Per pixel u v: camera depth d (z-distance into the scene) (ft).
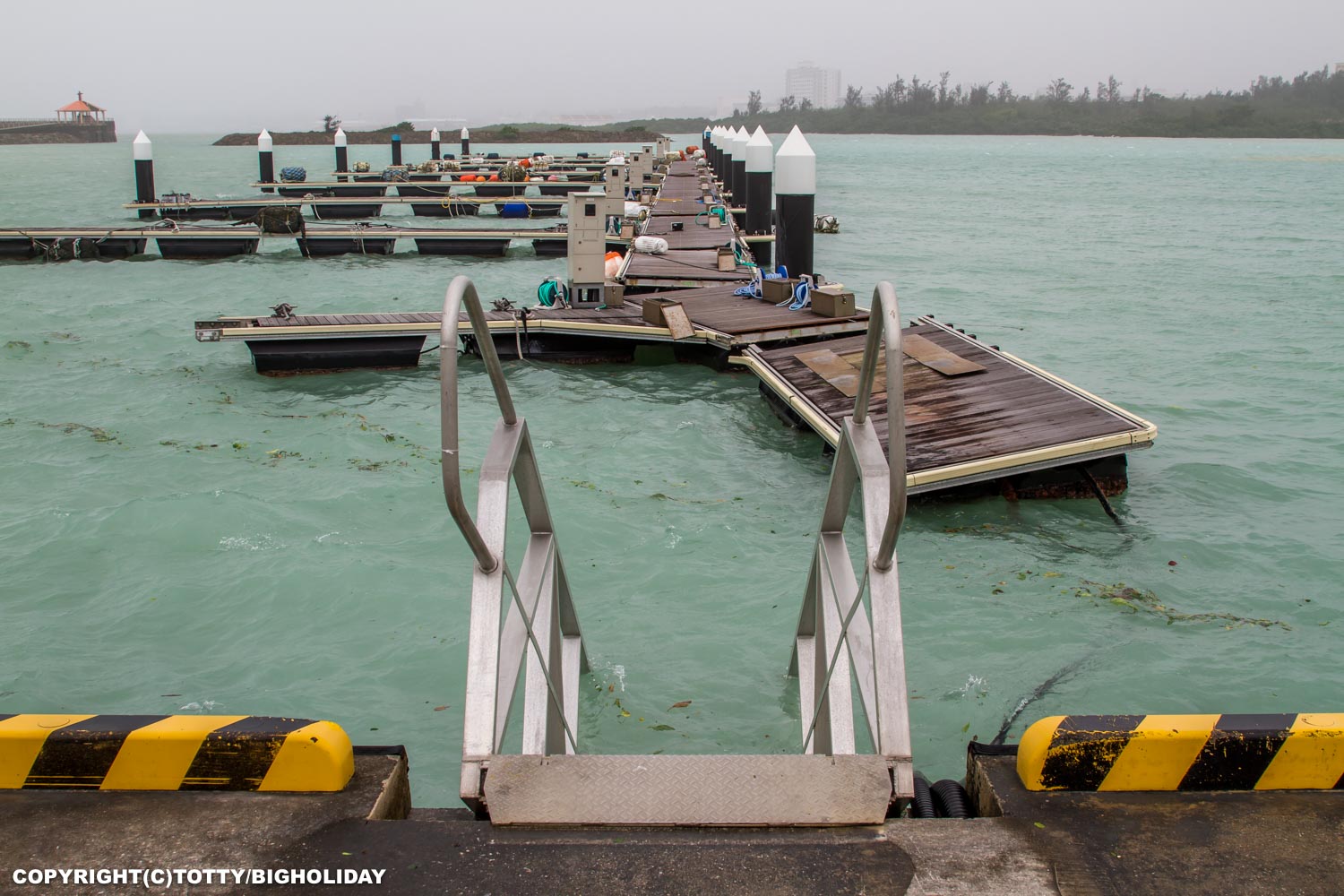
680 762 9.78
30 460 33.50
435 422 38.52
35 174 207.41
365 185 132.57
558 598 16.72
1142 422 30.01
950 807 10.18
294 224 85.76
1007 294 68.54
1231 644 21.95
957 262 83.87
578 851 8.73
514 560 26.08
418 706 19.83
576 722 17.66
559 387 43.68
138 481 31.55
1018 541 27.40
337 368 45.73
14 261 82.17
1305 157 334.44
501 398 11.44
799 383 36.83
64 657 21.47
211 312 61.67
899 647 10.30
